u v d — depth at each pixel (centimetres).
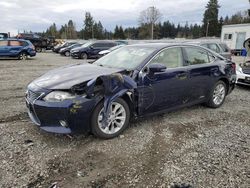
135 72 399
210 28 7781
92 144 363
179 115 500
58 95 340
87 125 355
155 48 448
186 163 317
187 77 468
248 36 3256
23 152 334
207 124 455
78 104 339
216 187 271
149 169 304
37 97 350
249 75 741
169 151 349
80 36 8912
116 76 368
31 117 378
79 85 345
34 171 294
